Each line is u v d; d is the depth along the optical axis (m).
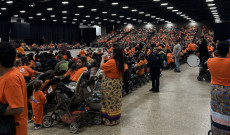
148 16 36.19
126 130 3.94
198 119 4.52
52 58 8.27
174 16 37.09
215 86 2.46
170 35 45.12
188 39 40.59
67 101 3.82
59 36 45.94
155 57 7.07
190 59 9.87
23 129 1.88
